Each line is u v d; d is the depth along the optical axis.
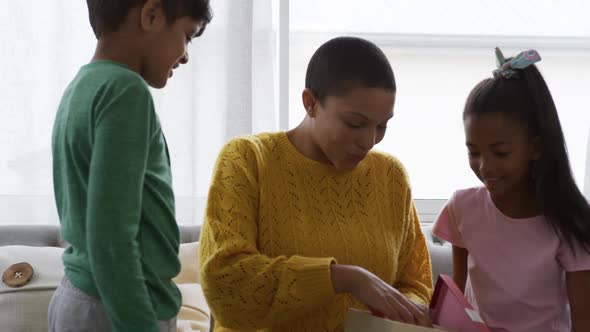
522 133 1.33
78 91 1.19
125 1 1.21
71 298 1.17
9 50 2.52
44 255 1.96
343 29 2.69
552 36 2.73
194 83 2.54
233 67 2.55
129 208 1.09
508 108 1.32
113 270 1.08
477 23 2.71
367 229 1.32
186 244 2.08
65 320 1.17
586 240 1.36
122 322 1.09
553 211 1.36
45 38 2.54
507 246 1.42
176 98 2.56
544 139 1.34
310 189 1.31
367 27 2.69
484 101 1.34
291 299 1.15
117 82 1.14
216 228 1.22
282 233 1.27
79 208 1.16
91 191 1.09
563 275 1.42
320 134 1.23
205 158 2.59
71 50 2.54
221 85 2.57
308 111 1.25
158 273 1.20
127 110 1.12
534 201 1.41
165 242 1.21
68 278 1.20
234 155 1.29
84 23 2.54
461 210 1.47
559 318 1.40
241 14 2.54
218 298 1.20
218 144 2.58
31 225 2.17
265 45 2.58
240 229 1.23
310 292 1.14
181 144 2.57
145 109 1.15
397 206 1.38
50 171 2.55
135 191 1.11
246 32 2.54
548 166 1.35
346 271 1.13
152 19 1.22
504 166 1.33
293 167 1.31
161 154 1.24
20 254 1.95
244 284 1.17
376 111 1.17
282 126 2.66
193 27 1.28
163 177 1.23
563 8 2.72
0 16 2.51
